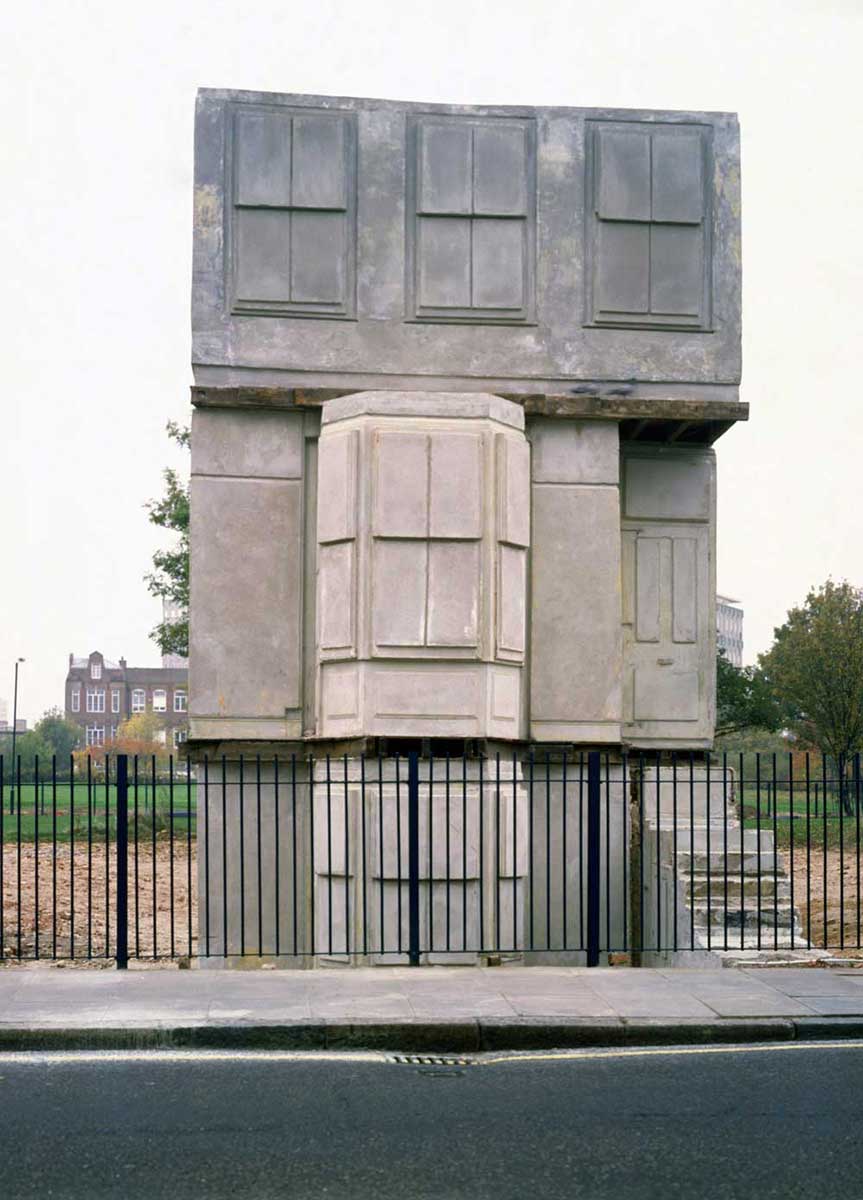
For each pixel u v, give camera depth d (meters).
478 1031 11.34
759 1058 10.86
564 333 17.30
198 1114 9.00
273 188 17.03
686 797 17.75
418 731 15.87
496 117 17.36
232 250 16.98
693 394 17.47
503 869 15.96
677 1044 11.47
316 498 16.95
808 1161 8.05
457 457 16.05
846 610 47.72
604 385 17.33
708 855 15.11
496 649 16.02
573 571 17.19
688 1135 8.57
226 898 15.84
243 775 16.33
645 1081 10.04
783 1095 9.58
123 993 12.57
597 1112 9.12
